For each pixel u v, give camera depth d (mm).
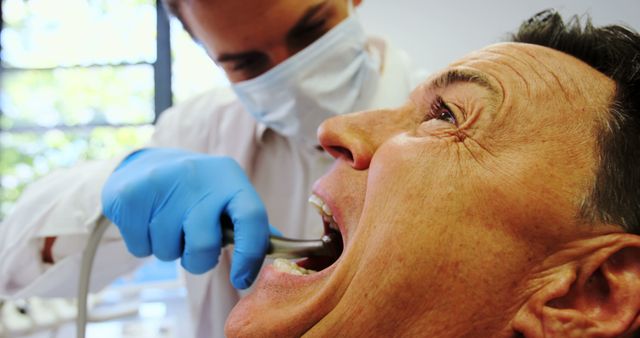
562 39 648
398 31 2268
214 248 757
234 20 782
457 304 532
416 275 531
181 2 806
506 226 527
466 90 590
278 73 885
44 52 3074
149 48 2984
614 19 1377
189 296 1113
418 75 1229
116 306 1813
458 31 2203
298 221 1089
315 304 564
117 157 1011
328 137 655
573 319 511
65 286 1047
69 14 3051
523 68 579
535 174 525
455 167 548
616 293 513
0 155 3080
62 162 3086
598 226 521
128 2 2992
